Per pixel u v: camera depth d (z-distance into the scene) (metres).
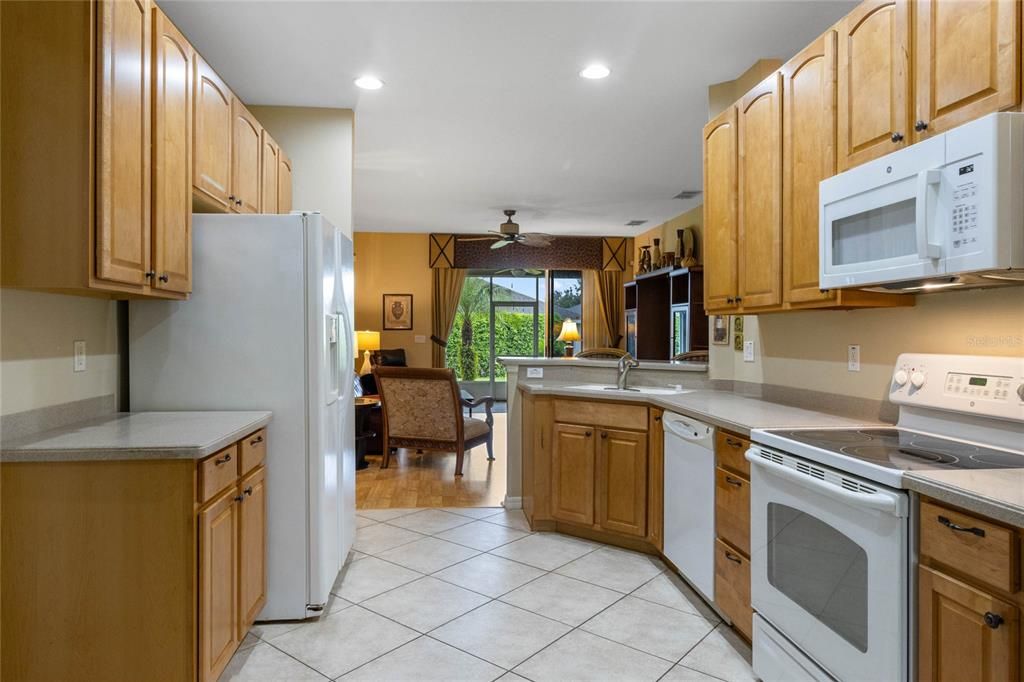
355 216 8.15
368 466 5.82
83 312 2.33
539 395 3.75
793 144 2.45
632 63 3.34
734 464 2.40
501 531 3.83
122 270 1.93
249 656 2.30
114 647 1.82
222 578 2.04
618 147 4.95
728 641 2.42
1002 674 1.23
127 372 2.67
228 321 2.58
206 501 1.94
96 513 1.81
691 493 2.78
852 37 2.11
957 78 1.69
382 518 4.12
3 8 1.79
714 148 3.08
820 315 2.71
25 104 1.79
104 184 1.82
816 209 2.31
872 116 2.01
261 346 2.59
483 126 4.41
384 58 3.26
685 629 2.52
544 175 5.87
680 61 3.31
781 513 2.00
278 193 3.57
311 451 2.60
